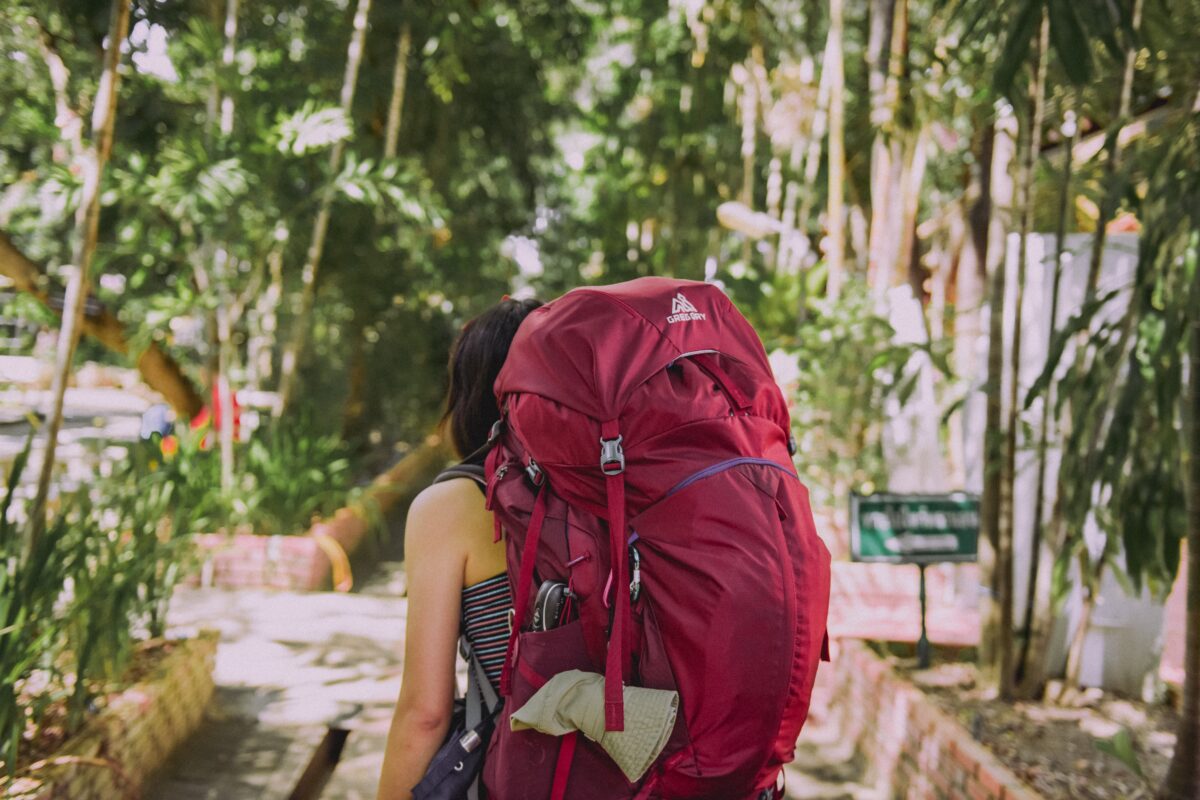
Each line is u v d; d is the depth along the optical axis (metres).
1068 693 4.32
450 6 9.74
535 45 12.90
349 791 4.08
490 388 1.89
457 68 10.02
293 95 8.63
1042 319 4.61
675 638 1.39
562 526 1.48
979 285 7.07
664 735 1.36
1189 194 3.01
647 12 12.54
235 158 6.66
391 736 1.61
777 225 8.16
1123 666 4.40
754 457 1.50
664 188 15.59
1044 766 3.49
